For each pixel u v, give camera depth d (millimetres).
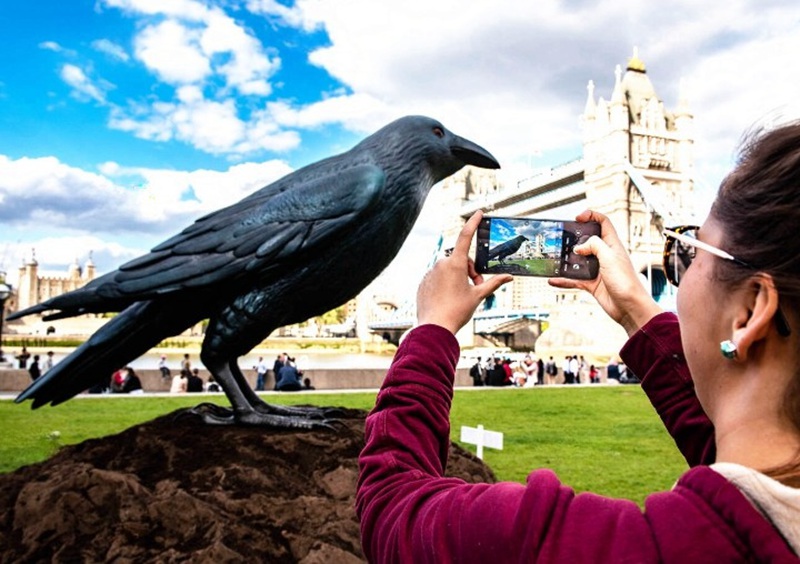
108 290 3307
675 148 61656
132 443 3432
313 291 3486
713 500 563
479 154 3762
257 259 3312
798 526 532
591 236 1331
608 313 1287
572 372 25281
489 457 8531
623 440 9930
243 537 2826
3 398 14266
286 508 2998
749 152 661
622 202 55844
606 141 58531
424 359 956
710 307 662
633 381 25484
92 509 2895
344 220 3334
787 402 612
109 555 2719
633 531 578
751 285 614
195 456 3301
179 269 3318
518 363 24219
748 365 637
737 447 630
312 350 72562
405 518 727
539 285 63156
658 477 7371
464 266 1045
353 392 16234
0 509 3080
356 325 96125
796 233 586
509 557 605
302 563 2756
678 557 541
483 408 14211
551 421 12094
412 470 828
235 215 3482
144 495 2961
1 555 2789
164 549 2756
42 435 9016
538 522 603
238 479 3123
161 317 3506
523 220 1358
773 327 616
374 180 3398
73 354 3441
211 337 3539
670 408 1127
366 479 865
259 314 3447
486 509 646
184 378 16344
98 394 15273
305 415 3816
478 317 59094
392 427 896
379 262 3623
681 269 737
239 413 3588
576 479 7238
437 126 3742
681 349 1126
